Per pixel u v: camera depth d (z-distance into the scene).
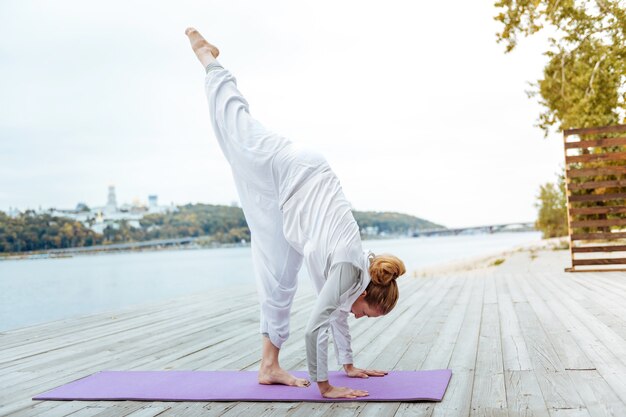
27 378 3.32
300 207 2.67
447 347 3.61
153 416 2.46
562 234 21.58
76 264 30.25
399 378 2.85
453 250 30.88
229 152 2.88
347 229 2.57
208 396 2.70
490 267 11.03
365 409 2.40
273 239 2.85
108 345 4.31
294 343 4.05
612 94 12.68
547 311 4.87
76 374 3.38
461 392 2.58
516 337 3.80
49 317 8.84
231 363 3.48
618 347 3.32
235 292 8.01
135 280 17.22
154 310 6.36
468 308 5.36
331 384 2.78
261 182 2.80
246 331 4.66
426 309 5.44
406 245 48.31
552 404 2.33
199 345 4.14
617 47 12.35
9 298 12.38
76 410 2.62
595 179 13.12
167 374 3.22
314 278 2.68
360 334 4.25
